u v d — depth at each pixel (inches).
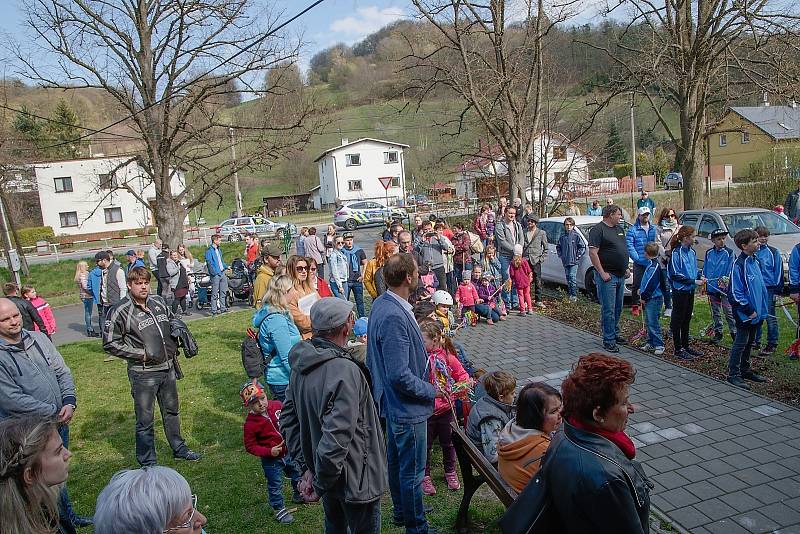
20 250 943.0
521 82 637.9
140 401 193.9
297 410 117.0
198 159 687.1
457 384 178.1
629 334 344.5
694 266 280.8
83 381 340.8
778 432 200.2
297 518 166.7
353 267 452.8
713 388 245.9
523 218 502.3
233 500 178.4
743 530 147.2
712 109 685.3
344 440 106.4
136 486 71.2
